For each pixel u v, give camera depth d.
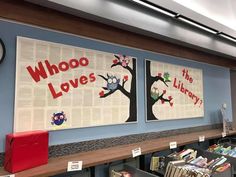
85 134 2.07
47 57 1.86
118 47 2.38
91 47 2.17
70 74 1.99
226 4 2.58
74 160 1.72
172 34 2.42
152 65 2.69
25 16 1.74
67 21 1.98
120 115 2.33
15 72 1.70
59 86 1.91
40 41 1.83
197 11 2.60
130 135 2.41
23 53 1.74
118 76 2.35
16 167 1.43
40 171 1.46
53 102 1.87
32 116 1.75
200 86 3.38
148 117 2.59
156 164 2.42
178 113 2.96
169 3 2.14
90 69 2.12
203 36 2.84
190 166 2.07
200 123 3.33
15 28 1.73
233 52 3.41
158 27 2.28
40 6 1.82
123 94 2.38
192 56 3.24
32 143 1.54
